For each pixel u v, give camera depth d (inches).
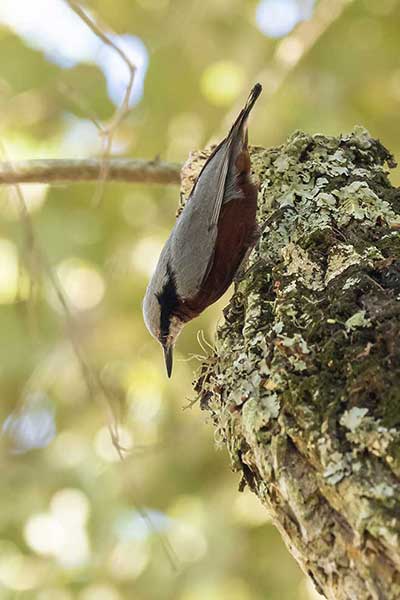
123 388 520.7
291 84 535.8
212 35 557.3
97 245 543.5
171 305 353.1
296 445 200.8
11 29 554.6
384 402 193.0
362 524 179.5
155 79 553.0
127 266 537.3
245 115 327.3
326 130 525.3
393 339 203.6
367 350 203.3
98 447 503.2
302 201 274.5
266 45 558.9
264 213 288.8
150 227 546.6
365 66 538.6
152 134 556.7
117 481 487.2
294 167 288.2
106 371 521.7
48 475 501.7
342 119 530.0
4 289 530.3
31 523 493.4
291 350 214.7
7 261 530.0
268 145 524.1
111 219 547.5
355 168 286.0
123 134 557.3
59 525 490.9
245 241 327.3
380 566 178.2
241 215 323.3
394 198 268.5
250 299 249.8
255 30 559.2
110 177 400.2
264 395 213.6
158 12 559.8
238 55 553.6
